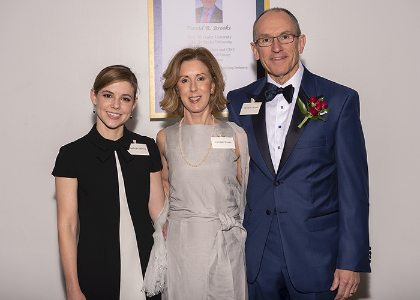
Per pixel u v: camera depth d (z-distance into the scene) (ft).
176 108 6.53
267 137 6.38
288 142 6.08
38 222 9.11
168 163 6.36
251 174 6.51
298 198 5.99
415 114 9.21
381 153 9.26
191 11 8.80
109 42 8.92
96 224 5.57
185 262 5.85
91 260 5.48
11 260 9.13
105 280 5.51
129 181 5.82
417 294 9.41
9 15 8.83
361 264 5.72
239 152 6.44
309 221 5.95
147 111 9.04
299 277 5.96
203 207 5.99
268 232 6.16
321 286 5.92
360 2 9.04
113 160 5.80
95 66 8.95
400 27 9.09
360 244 5.75
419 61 9.14
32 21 8.85
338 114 5.99
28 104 8.97
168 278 5.93
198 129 6.29
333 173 6.15
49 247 9.14
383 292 9.43
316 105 5.94
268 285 6.31
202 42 8.84
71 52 8.92
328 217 6.05
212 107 6.50
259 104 6.53
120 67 5.80
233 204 6.23
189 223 5.95
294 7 9.02
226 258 5.90
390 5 9.05
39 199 9.09
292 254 5.97
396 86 9.16
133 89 5.87
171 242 6.02
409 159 9.29
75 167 5.57
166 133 6.49
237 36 8.86
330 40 9.09
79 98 8.98
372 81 9.15
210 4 8.82
